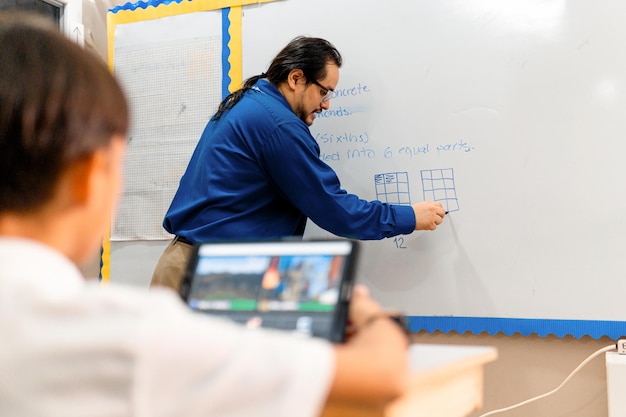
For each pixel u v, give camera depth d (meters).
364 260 2.14
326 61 1.95
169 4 2.49
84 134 0.50
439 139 2.06
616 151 1.85
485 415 1.93
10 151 0.48
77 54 0.52
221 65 2.39
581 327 1.86
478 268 1.99
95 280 2.58
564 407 1.91
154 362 0.42
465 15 2.05
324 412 0.60
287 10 2.29
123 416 0.42
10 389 0.43
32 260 0.47
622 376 1.61
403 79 2.12
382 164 2.13
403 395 0.55
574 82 1.91
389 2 2.15
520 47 1.97
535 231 1.93
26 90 0.49
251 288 0.77
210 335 0.45
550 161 1.92
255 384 0.45
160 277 1.87
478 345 2.02
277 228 1.92
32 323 0.44
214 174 1.88
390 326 0.57
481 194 2.00
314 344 0.49
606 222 1.85
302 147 1.85
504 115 1.98
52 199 0.50
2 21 0.53
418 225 1.94
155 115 2.48
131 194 2.49
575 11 1.92
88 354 0.43
